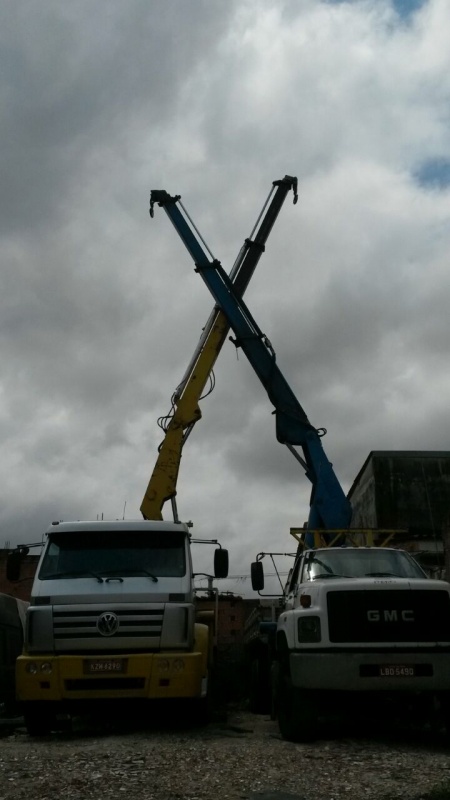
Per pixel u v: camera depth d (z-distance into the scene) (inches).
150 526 452.4
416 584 380.5
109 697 396.5
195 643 436.8
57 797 254.5
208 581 523.8
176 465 705.6
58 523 456.4
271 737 396.5
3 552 1320.1
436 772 290.8
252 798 252.5
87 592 415.2
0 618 589.0
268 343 733.3
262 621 565.0
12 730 475.8
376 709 429.1
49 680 394.9
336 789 264.7
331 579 407.8
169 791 262.7
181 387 735.1
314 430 708.7
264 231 797.9
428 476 1307.8
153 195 788.0
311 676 364.5
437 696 376.5
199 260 761.0
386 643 366.3
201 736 402.6
